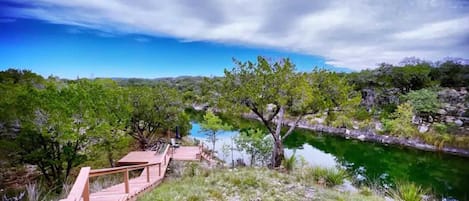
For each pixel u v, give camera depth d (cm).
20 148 1258
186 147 2170
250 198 745
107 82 2747
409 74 3941
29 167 1641
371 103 3928
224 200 720
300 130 3594
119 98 1922
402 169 1997
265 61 1516
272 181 945
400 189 1057
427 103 3175
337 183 1098
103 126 1375
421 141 2800
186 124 2861
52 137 1250
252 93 1480
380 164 2130
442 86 4116
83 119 1312
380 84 4131
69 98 1360
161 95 2416
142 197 777
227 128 2439
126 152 2136
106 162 1809
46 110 1220
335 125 3497
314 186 952
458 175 1862
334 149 2622
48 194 927
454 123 3025
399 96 3716
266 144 1789
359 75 4556
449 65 4391
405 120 3038
